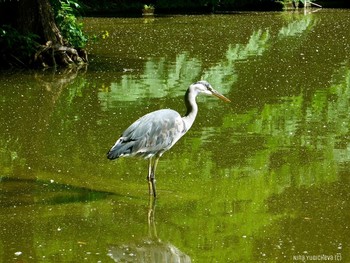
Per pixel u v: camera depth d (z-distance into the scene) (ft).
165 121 35.19
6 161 41.65
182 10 139.74
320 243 30.35
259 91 59.82
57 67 72.90
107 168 40.57
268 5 147.13
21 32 73.36
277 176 39.24
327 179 38.68
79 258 28.78
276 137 46.60
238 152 43.39
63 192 36.73
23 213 33.78
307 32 100.17
